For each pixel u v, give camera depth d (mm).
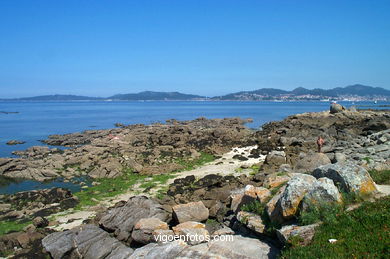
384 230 10906
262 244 13336
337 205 12719
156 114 157625
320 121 63969
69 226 21938
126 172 36500
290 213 13086
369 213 12000
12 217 24516
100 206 25531
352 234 11164
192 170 36125
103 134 71750
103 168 36688
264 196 16141
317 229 11883
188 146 49875
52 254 17156
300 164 24703
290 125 61531
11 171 37938
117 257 16719
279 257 11516
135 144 54281
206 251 12945
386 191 14562
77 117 138000
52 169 38438
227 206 20797
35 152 52000
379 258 9867
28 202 27688
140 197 22266
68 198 28453
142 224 17859
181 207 19484
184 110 196625
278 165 32031
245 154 43594
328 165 15422
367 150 30500
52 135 73500
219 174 33281
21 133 82188
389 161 21828
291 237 11820
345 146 37375
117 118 132000
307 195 12961
